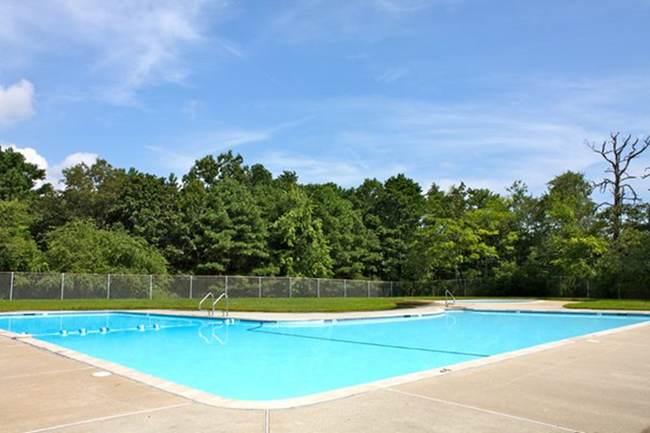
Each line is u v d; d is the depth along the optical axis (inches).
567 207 1480.1
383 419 187.2
